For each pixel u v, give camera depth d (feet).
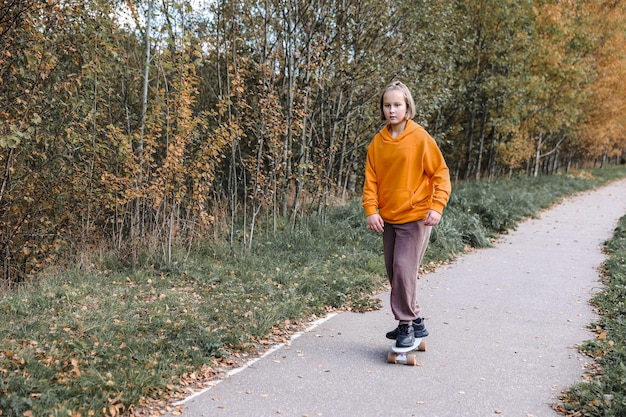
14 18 19.86
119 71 26.99
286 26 32.50
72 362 12.21
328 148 35.91
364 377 13.26
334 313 18.92
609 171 113.29
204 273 22.41
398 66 39.45
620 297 20.38
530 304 20.20
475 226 34.58
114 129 23.24
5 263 25.35
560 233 38.17
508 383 13.02
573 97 69.00
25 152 24.12
